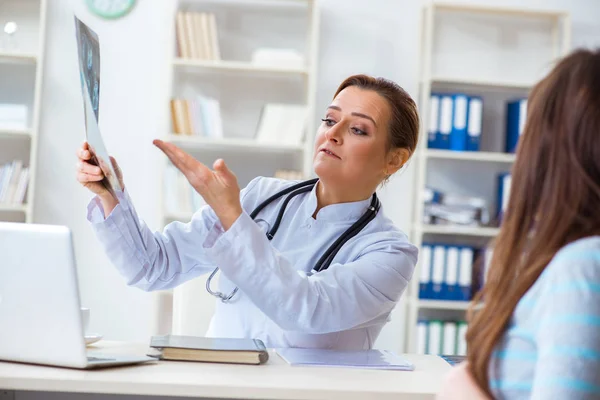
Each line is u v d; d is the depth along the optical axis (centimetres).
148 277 204
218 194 163
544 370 93
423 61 463
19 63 434
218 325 204
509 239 105
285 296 171
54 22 435
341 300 180
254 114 452
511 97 473
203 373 154
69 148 436
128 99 442
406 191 462
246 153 451
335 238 205
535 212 103
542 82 105
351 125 202
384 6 461
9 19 433
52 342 153
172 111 425
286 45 454
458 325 443
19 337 155
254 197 218
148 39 443
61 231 150
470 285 441
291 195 211
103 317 437
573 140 99
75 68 436
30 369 152
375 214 206
